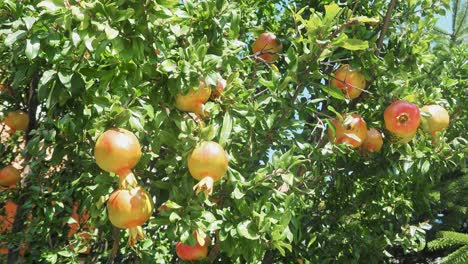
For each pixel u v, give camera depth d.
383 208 2.34
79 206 2.01
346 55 2.07
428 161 1.98
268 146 1.83
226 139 1.48
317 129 2.12
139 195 1.35
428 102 1.96
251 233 1.52
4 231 2.19
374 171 2.03
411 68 2.00
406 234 2.30
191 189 1.46
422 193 2.33
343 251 2.26
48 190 2.04
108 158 1.31
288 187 1.71
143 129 1.45
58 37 1.42
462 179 3.73
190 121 1.43
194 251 1.66
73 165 2.01
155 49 1.52
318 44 1.70
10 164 2.33
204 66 1.47
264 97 1.75
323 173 2.06
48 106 1.46
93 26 1.33
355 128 1.82
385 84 1.98
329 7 1.65
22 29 1.43
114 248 1.62
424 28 2.10
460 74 2.48
